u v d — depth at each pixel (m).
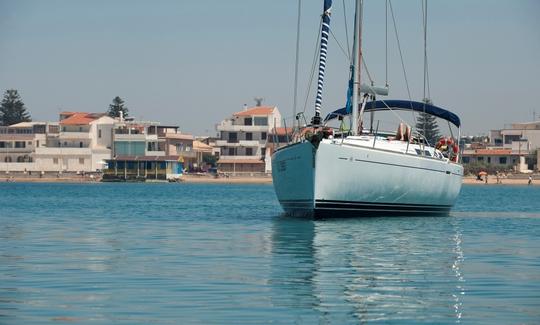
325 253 30.50
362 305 20.03
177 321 18.14
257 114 177.50
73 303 19.97
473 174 186.88
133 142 174.62
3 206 67.00
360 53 45.12
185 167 183.88
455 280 23.98
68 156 179.00
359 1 45.03
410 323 18.22
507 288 22.50
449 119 48.88
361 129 46.12
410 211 45.38
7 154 184.88
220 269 25.89
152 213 56.81
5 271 25.27
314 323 18.11
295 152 41.22
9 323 17.95
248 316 18.67
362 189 41.47
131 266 26.48
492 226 44.66
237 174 174.62
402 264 27.61
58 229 41.94
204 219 49.72
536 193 118.06
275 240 35.12
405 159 42.78
